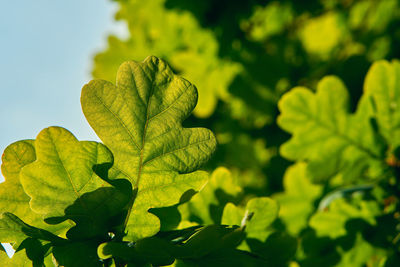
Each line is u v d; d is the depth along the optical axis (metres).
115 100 0.79
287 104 0.97
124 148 0.79
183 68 2.15
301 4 2.09
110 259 0.79
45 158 0.78
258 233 0.83
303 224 1.13
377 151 0.95
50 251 0.79
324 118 0.96
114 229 0.80
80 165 0.78
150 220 0.80
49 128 0.77
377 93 0.94
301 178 1.14
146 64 0.79
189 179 0.80
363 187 0.93
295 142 0.98
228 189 0.86
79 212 0.79
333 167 0.96
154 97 0.79
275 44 2.22
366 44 2.07
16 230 0.79
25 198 0.79
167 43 2.28
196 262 0.80
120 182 0.79
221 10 2.07
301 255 0.95
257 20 2.13
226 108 2.30
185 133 0.80
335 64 2.06
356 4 2.12
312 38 2.26
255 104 2.16
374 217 0.93
